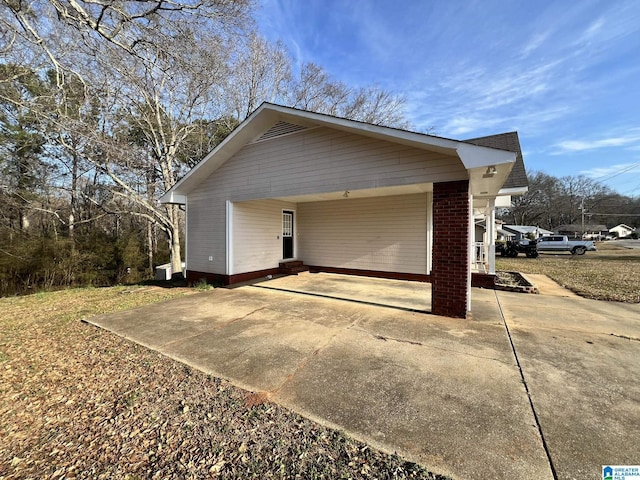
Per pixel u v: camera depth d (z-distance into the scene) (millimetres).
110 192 13297
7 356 3715
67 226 13852
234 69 13547
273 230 9891
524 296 6883
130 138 13578
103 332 4582
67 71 7574
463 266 4996
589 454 1925
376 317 5191
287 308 5871
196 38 7461
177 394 2758
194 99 13125
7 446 2115
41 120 8312
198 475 1818
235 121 15609
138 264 14906
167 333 4469
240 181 7887
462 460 1888
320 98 18172
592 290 7547
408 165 5348
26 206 11594
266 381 2969
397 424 2264
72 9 6246
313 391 2764
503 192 7098
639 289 7699
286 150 6965
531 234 34562
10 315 5785
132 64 9273
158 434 2209
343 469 1839
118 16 6324
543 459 1886
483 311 5512
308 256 10883
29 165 11539
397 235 9086
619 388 2754
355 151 5926
